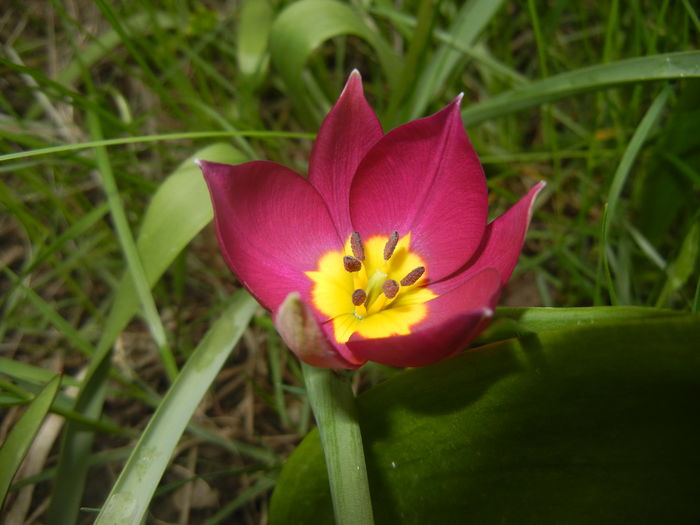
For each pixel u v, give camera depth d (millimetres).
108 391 142
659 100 125
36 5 210
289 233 106
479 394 87
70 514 109
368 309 106
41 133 183
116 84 207
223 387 159
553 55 192
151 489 93
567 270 171
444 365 89
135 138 118
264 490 141
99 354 116
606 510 87
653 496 86
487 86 197
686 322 76
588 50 186
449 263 103
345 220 111
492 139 195
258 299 90
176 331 164
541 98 136
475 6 151
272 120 200
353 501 87
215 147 127
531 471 89
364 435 94
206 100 186
